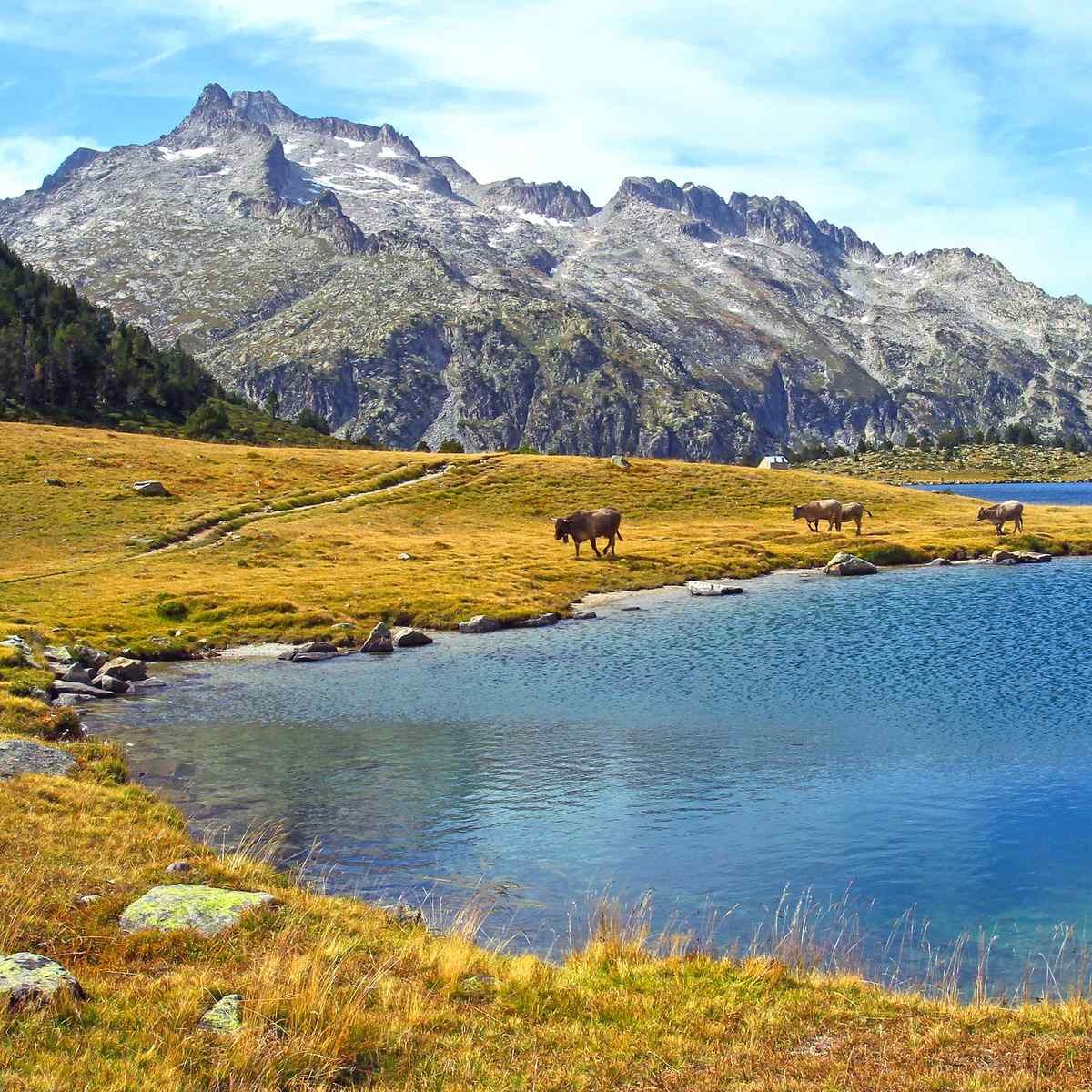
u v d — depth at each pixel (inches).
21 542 3427.7
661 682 1807.3
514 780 1226.6
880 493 5467.5
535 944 755.4
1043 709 1508.4
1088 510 5251.0
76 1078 419.8
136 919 642.8
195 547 3491.6
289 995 515.2
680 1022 532.7
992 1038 515.5
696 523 4591.5
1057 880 884.6
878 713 1513.3
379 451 6417.3
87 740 1320.1
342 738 1453.0
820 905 839.1
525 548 3762.3
